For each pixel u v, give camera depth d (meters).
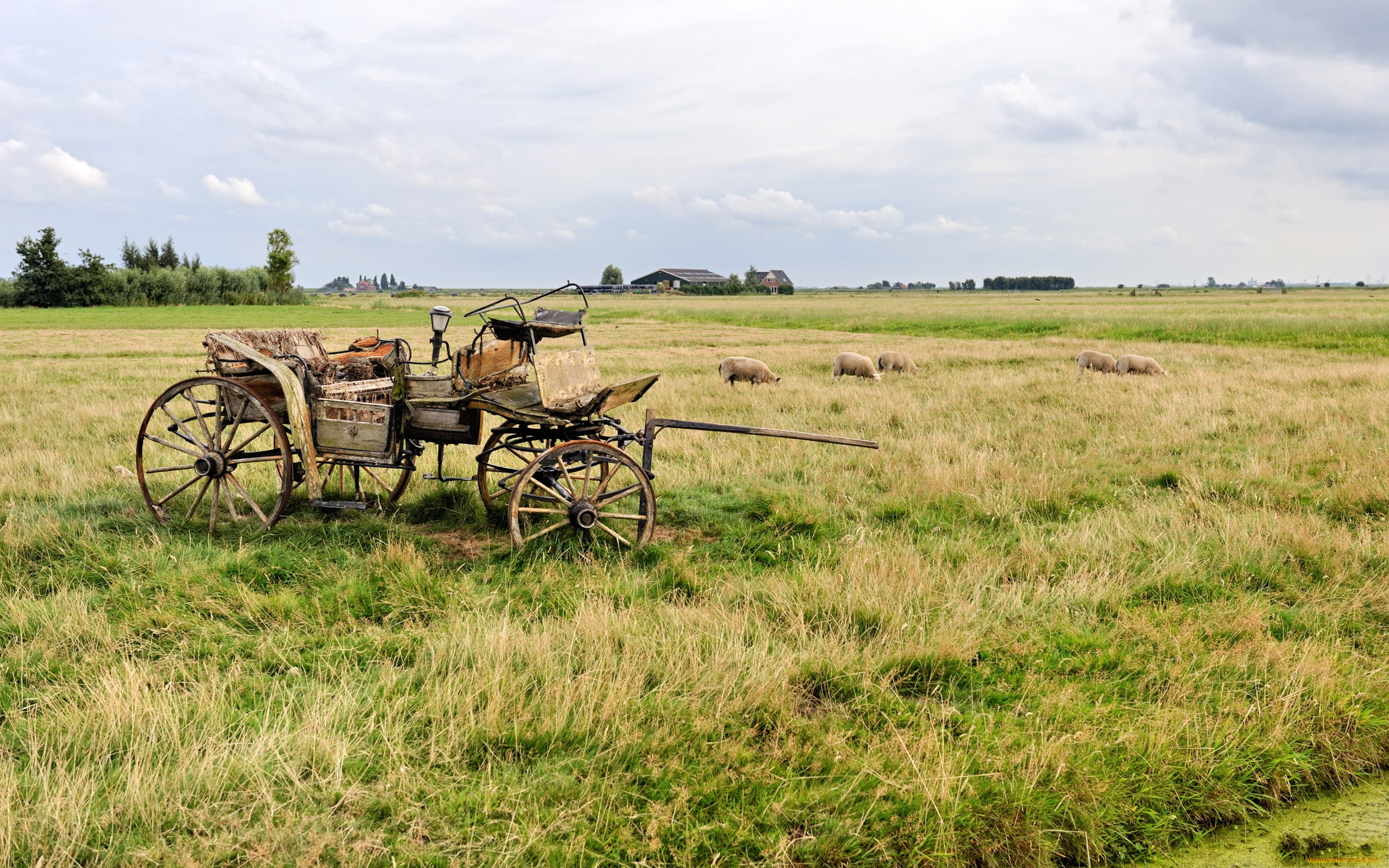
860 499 8.20
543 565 6.19
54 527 6.56
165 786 3.42
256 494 7.89
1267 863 3.50
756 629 5.08
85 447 10.19
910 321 51.47
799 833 3.42
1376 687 4.50
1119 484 8.80
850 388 16.89
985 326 44.66
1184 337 34.12
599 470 8.59
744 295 171.25
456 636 4.81
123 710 3.92
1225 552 6.36
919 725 4.16
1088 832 3.53
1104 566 6.14
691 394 15.97
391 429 6.78
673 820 3.41
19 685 4.43
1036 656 4.87
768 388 17.14
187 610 5.30
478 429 7.04
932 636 4.92
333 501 6.72
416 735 3.93
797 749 3.88
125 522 7.01
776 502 7.73
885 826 3.44
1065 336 36.44
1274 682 4.49
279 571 5.97
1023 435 11.30
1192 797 3.77
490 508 7.38
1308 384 16.19
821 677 4.56
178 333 39.38
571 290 6.94
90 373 20.11
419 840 3.26
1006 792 3.61
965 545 6.66
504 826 3.32
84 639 4.93
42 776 3.44
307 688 4.33
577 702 4.15
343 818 3.33
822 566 6.25
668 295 160.62
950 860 3.33
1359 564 6.14
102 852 3.12
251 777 3.50
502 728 3.91
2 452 9.99
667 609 5.33
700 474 8.91
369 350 8.33
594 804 3.47
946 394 15.59
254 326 46.44
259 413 6.78
